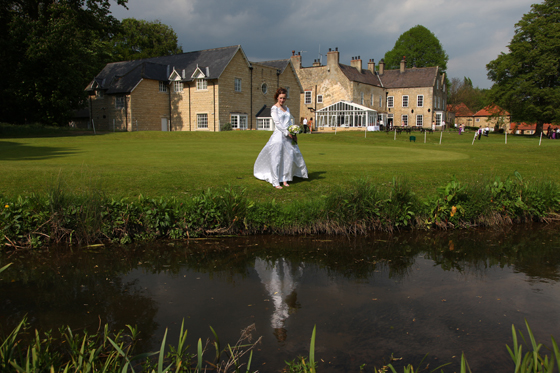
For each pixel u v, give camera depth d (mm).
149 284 4074
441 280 4289
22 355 2619
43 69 28547
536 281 4281
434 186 8031
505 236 6230
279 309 3477
